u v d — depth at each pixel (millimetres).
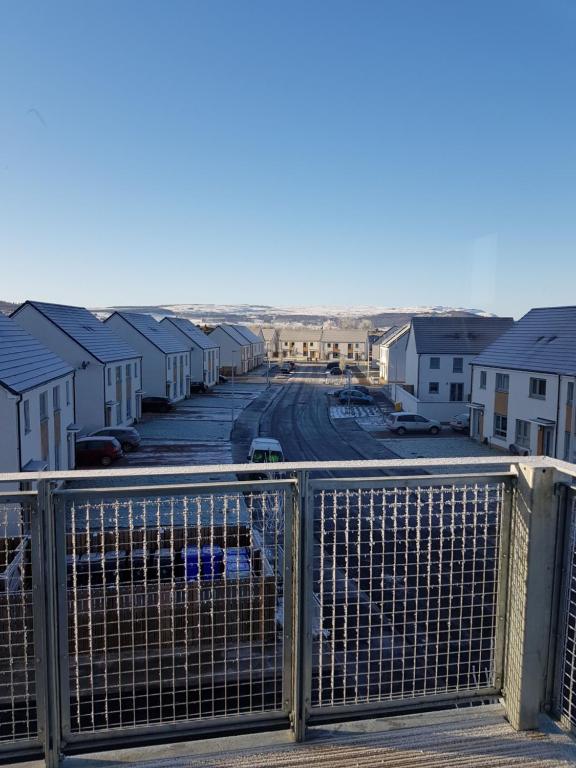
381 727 3016
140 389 35094
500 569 3150
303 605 2869
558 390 22688
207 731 2910
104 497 2674
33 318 27125
